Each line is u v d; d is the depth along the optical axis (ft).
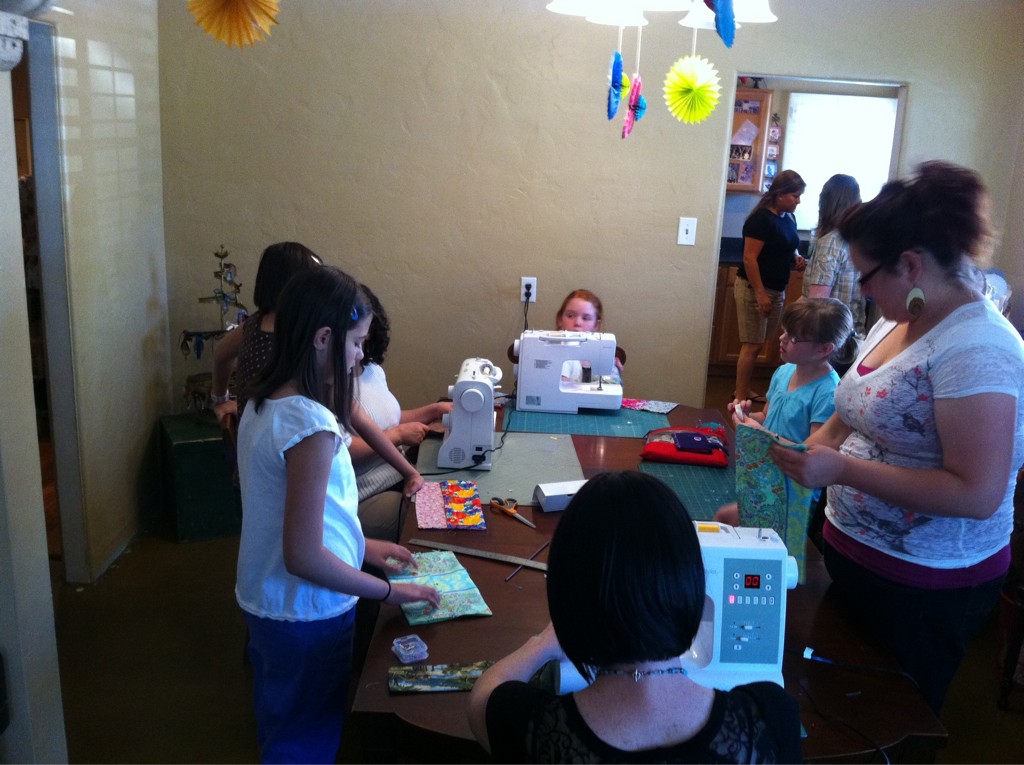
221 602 10.41
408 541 6.63
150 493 12.48
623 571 2.88
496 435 9.08
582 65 12.42
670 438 8.68
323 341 5.18
